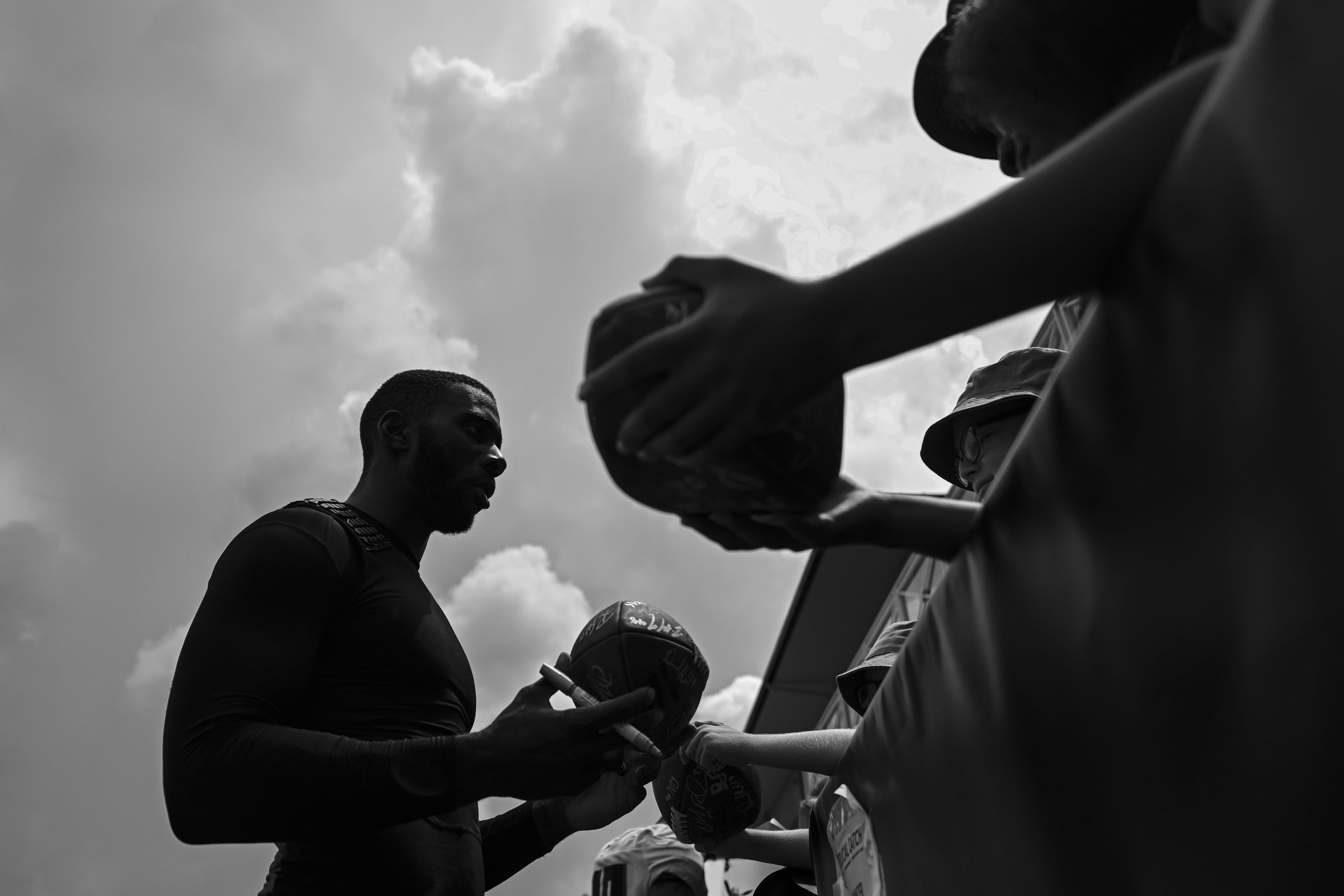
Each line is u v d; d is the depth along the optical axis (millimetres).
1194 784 650
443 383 2529
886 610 15211
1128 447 699
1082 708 789
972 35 1041
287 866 1958
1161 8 923
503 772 1824
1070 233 698
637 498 986
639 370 765
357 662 2051
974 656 1008
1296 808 558
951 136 1415
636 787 2404
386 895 1927
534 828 2549
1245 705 592
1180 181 618
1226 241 574
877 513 1049
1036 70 983
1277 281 534
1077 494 777
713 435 781
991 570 957
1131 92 951
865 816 1465
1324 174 502
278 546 2020
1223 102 580
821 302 725
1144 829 715
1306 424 520
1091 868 796
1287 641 548
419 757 1801
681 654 2127
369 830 1829
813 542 1022
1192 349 614
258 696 1856
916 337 736
